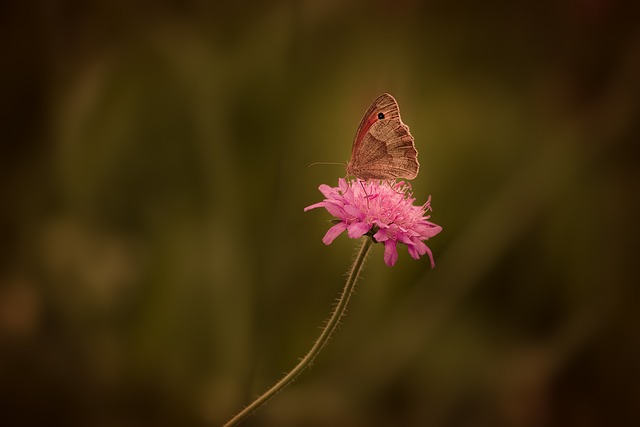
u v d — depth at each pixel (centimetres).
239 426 71
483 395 74
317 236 75
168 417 73
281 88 75
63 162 75
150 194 75
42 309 73
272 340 73
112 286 74
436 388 74
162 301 74
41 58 75
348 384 74
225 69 75
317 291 75
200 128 75
